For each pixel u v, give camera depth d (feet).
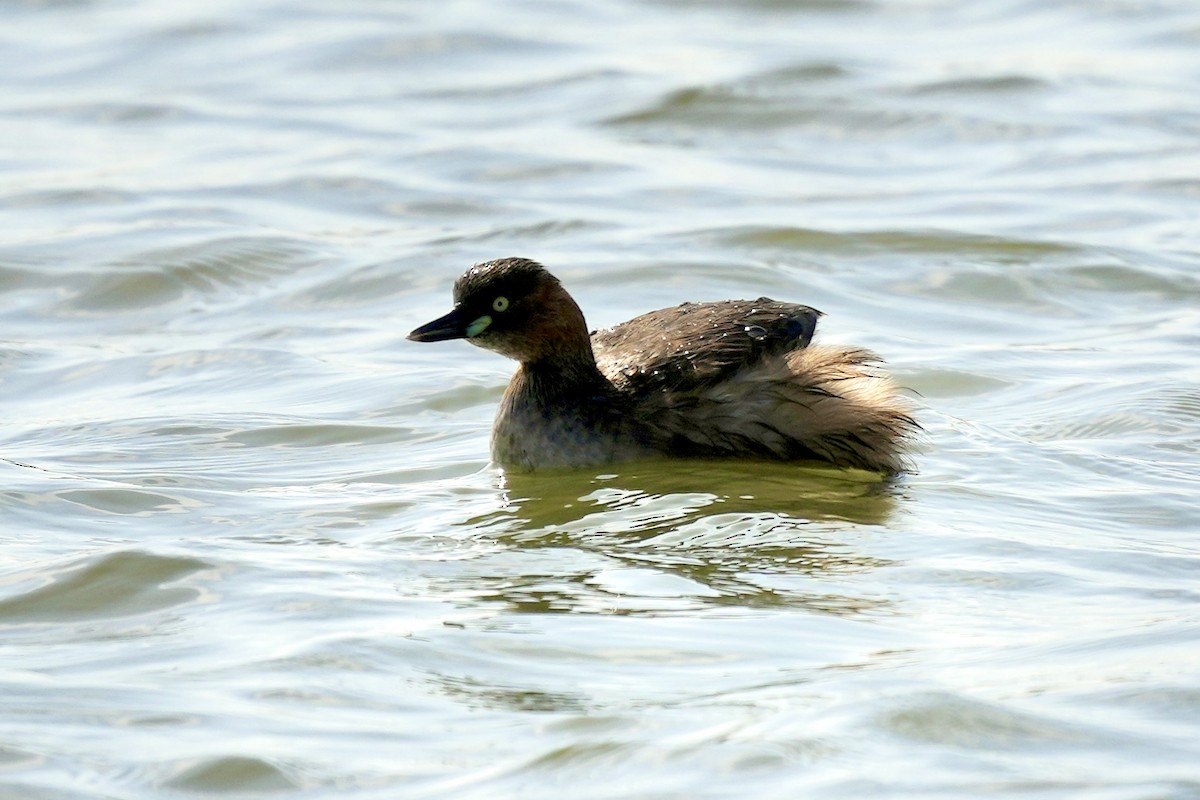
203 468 43.68
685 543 36.96
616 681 29.22
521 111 82.89
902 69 86.89
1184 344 53.78
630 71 87.35
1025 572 34.68
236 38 94.48
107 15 98.48
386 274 62.18
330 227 67.87
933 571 34.81
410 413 48.57
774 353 44.04
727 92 82.99
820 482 41.65
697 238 65.21
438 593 33.78
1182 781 25.16
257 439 46.34
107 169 74.69
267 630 31.73
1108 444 44.27
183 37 94.48
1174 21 94.22
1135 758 25.95
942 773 25.54
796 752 26.25
